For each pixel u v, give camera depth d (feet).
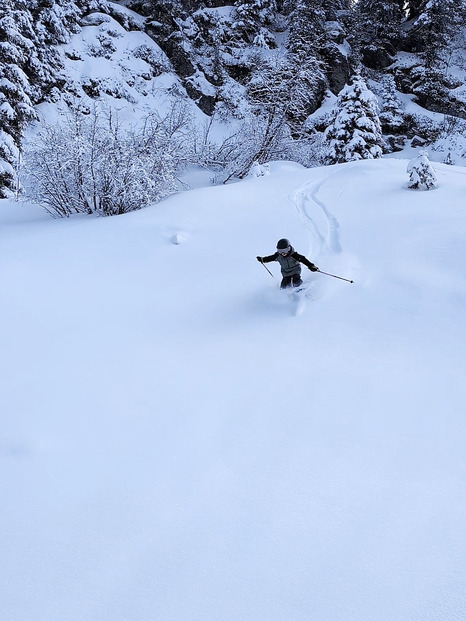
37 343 18.35
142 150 45.57
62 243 30.55
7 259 27.12
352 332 17.83
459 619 7.61
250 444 12.34
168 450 12.31
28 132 70.08
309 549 9.16
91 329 19.44
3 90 58.75
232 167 67.72
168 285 23.86
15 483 11.40
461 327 17.35
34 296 22.59
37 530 10.00
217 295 22.34
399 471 11.12
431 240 25.48
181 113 56.18
